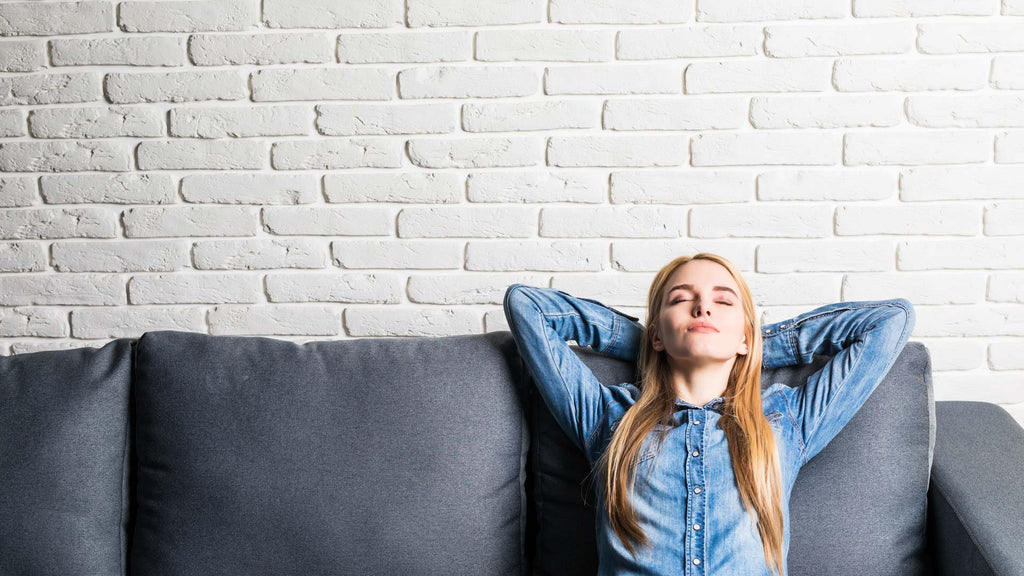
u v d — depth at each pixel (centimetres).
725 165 180
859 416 144
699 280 146
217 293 192
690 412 142
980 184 178
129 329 194
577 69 178
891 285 183
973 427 161
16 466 145
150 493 149
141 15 180
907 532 141
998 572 120
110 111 184
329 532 141
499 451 149
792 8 173
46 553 143
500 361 154
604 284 187
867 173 179
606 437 144
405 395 147
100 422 151
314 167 185
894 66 174
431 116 182
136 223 189
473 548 144
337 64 181
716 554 131
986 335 184
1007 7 171
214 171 186
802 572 138
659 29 176
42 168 187
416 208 186
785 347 150
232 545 142
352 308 191
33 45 182
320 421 145
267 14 179
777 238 183
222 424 146
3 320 194
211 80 182
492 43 178
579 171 182
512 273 188
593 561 146
